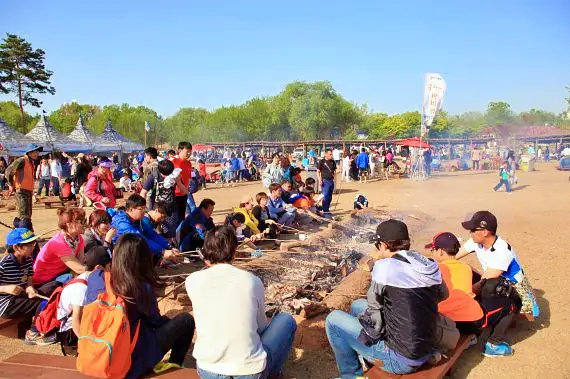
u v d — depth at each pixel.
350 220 12.98
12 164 10.95
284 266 8.09
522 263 8.84
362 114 98.12
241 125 91.50
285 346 4.27
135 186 20.66
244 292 3.75
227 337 3.65
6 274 5.64
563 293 7.15
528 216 14.18
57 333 5.20
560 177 28.91
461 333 5.08
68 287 4.91
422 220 13.22
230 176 29.97
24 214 11.08
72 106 122.06
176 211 9.41
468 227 5.45
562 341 5.58
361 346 4.21
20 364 4.11
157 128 100.38
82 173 16.11
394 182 28.00
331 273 7.86
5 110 99.06
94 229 6.92
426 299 3.99
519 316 6.04
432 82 28.39
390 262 4.04
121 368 3.76
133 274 3.91
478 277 5.95
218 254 3.91
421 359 4.04
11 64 64.81
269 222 10.98
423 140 29.73
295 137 87.38
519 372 4.88
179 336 4.46
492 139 51.16
